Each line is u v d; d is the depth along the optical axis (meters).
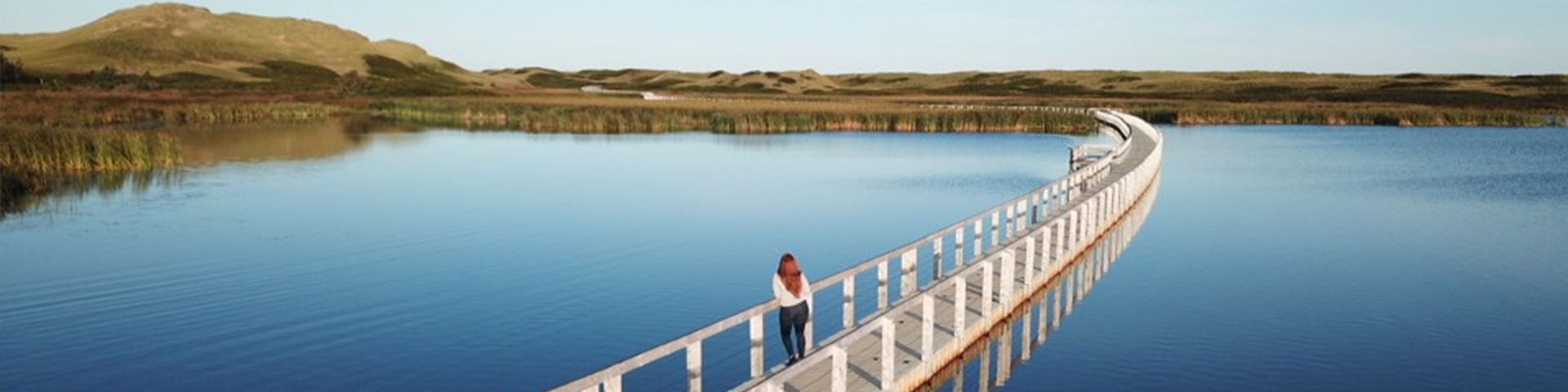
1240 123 99.19
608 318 18.48
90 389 14.26
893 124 78.00
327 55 195.00
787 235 28.22
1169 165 52.88
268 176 41.31
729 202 35.19
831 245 26.78
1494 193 39.88
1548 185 42.41
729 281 21.89
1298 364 15.54
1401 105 121.19
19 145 40.50
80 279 21.28
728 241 27.12
